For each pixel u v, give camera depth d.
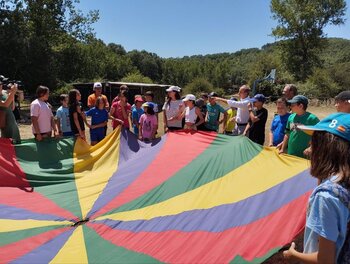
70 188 5.68
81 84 25.67
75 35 34.84
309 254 1.75
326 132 1.75
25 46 28.62
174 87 7.61
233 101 7.41
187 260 3.05
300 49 46.69
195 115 7.49
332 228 1.61
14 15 29.33
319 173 1.76
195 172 5.14
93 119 7.66
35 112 6.49
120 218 4.48
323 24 45.88
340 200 1.63
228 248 3.04
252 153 5.11
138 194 5.08
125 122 8.05
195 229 3.69
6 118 6.48
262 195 3.93
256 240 3.03
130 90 25.97
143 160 6.15
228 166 5.01
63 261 3.60
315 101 35.19
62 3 33.19
